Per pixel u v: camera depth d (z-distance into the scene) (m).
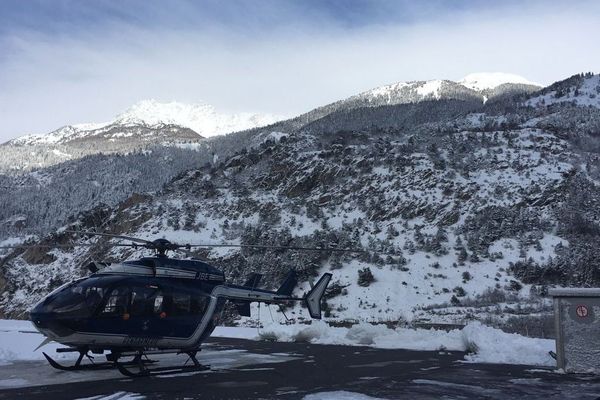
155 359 16.28
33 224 118.94
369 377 12.52
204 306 14.57
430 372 13.21
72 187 147.38
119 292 13.09
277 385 11.49
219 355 17.19
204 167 87.75
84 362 15.48
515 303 43.91
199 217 68.62
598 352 12.84
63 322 12.45
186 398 10.02
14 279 64.69
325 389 10.96
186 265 14.83
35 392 10.72
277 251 54.97
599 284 48.28
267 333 22.70
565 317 13.15
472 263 52.12
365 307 45.78
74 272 61.44
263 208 67.56
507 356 15.58
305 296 18.47
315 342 21.34
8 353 16.75
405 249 55.38
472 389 10.86
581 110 110.50
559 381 11.77
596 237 53.75
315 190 70.69
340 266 52.97
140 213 71.88
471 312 40.34
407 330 21.03
